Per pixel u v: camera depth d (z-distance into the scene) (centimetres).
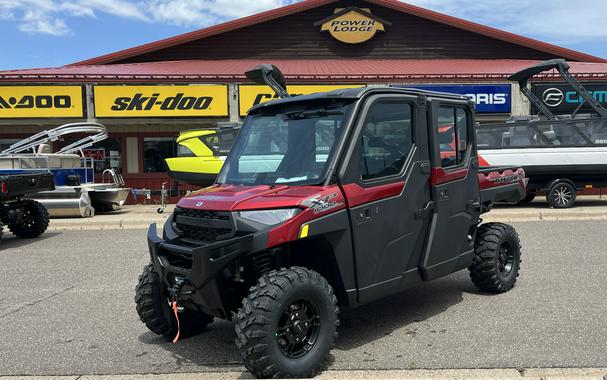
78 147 1612
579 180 1405
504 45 2419
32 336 517
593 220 1226
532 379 377
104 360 453
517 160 1369
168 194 1823
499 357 429
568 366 407
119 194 1535
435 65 2164
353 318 546
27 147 1526
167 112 1728
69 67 2209
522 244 923
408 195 479
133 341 501
